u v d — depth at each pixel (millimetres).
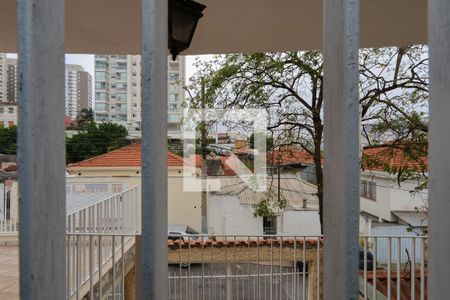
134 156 19703
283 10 3232
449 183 816
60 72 884
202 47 4285
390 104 8219
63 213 898
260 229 13227
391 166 8562
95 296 5484
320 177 8531
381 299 5016
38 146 819
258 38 3980
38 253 815
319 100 8625
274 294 6652
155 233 820
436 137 852
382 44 4074
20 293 787
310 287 6125
